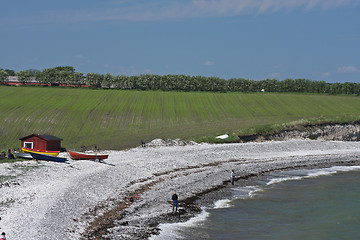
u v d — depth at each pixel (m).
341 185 47.12
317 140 82.44
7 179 36.59
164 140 69.62
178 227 29.58
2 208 28.52
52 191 33.34
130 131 84.56
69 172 41.72
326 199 40.31
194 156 58.78
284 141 78.69
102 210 30.72
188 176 46.22
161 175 45.38
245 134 80.88
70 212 28.95
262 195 41.22
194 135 80.06
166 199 36.38
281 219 33.38
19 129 82.94
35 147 56.34
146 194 36.97
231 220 32.28
